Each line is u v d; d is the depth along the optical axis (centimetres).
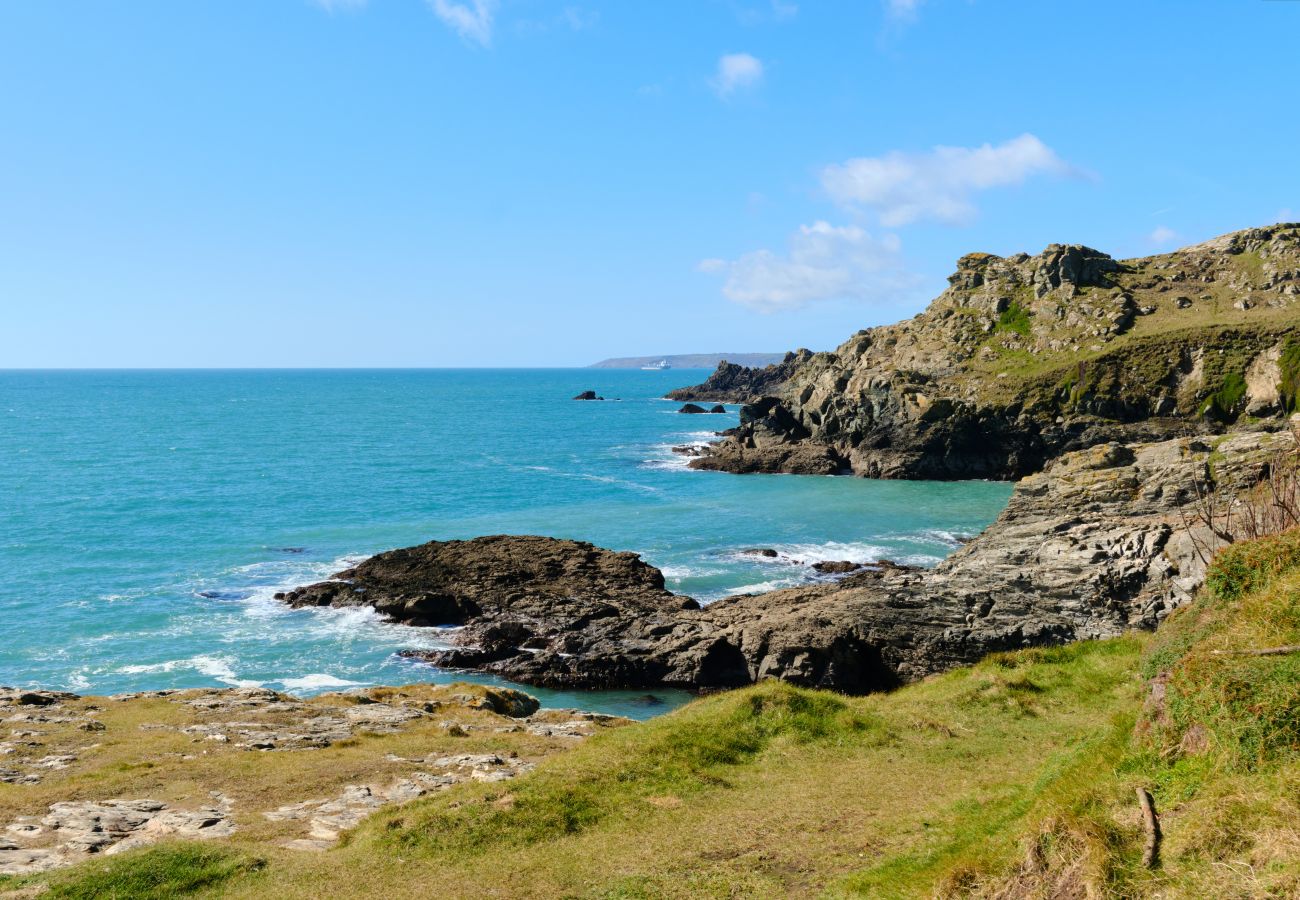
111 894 1447
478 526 7938
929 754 2120
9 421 18562
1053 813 1229
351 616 5300
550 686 4447
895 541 7312
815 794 1873
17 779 2175
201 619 5231
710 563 6588
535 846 1658
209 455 12662
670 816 1781
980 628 4175
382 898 1452
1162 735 1309
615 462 12550
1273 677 1165
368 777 2203
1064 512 5403
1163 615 3928
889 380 11550
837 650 4184
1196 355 11006
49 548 6875
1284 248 14438
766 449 12294
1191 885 983
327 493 9594
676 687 4441
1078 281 14362
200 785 2134
